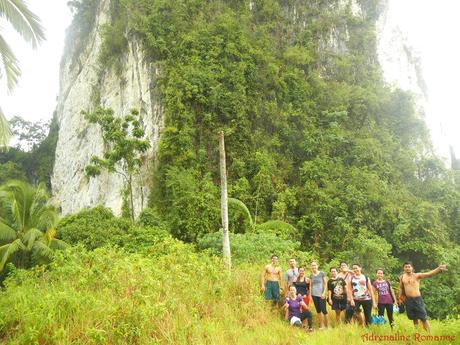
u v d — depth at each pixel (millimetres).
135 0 35906
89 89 40469
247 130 30531
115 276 9672
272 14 38906
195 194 26016
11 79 10047
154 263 12094
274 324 10180
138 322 8148
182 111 29547
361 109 35406
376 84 38844
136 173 29250
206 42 33188
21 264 20172
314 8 40594
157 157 29703
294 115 32875
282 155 31500
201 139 29625
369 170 30859
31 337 7125
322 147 31578
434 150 38812
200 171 28484
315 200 28266
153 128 31219
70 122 41938
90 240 21562
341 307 10469
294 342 8609
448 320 8828
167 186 26938
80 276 9750
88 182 36719
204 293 10828
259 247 18516
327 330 9469
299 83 34938
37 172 49938
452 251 25531
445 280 24391
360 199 27500
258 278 12828
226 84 32031
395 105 37250
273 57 35594
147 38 33438
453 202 30672
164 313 8625
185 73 30984
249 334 9148
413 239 26594
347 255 24312
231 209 25562
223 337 8656
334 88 36219
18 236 20422
